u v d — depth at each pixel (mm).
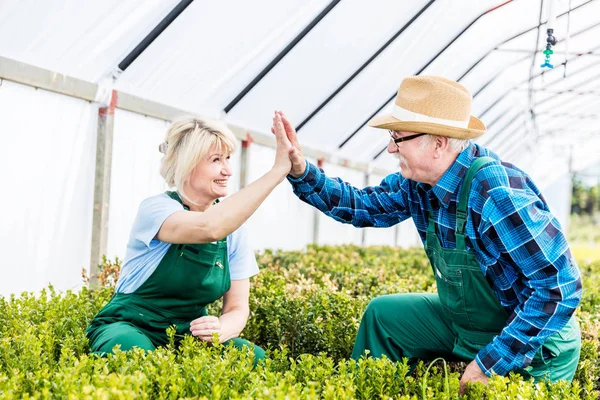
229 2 5215
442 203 2719
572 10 8102
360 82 8086
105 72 5109
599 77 12055
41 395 1905
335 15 6352
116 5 4473
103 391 1743
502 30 8773
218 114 6852
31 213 4633
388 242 14516
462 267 2701
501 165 2643
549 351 2643
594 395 2553
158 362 2172
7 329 2857
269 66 6629
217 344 2514
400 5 6629
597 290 5523
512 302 2664
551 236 2473
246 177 7527
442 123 2627
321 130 8977
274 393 1896
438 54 8742
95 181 5172
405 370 2334
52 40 4434
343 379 2158
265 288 4059
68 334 2789
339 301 3795
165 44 5246
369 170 11977
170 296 2840
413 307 3131
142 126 5801
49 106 4707
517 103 14164
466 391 2363
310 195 3164
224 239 2936
